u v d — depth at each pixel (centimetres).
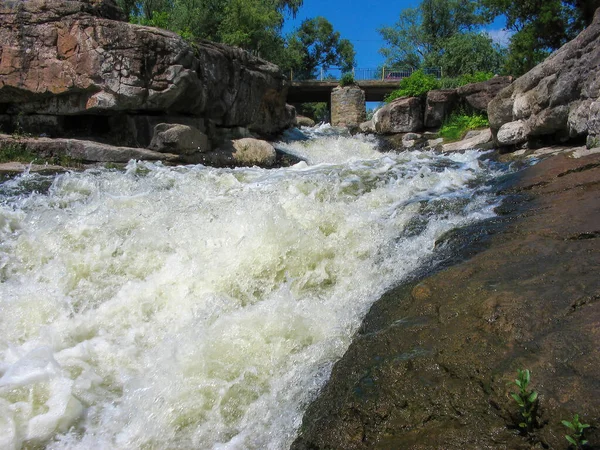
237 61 1163
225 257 467
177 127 905
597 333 240
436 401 242
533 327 263
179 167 802
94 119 944
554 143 779
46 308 430
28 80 869
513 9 1880
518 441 210
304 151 1305
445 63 3241
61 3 859
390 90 2561
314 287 438
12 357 375
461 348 266
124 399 327
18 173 712
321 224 516
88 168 795
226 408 306
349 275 440
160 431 297
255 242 469
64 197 632
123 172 742
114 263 495
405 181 669
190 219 530
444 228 479
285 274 452
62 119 914
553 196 497
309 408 282
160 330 408
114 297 447
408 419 242
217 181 705
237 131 1186
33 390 329
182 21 2322
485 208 516
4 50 863
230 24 2422
